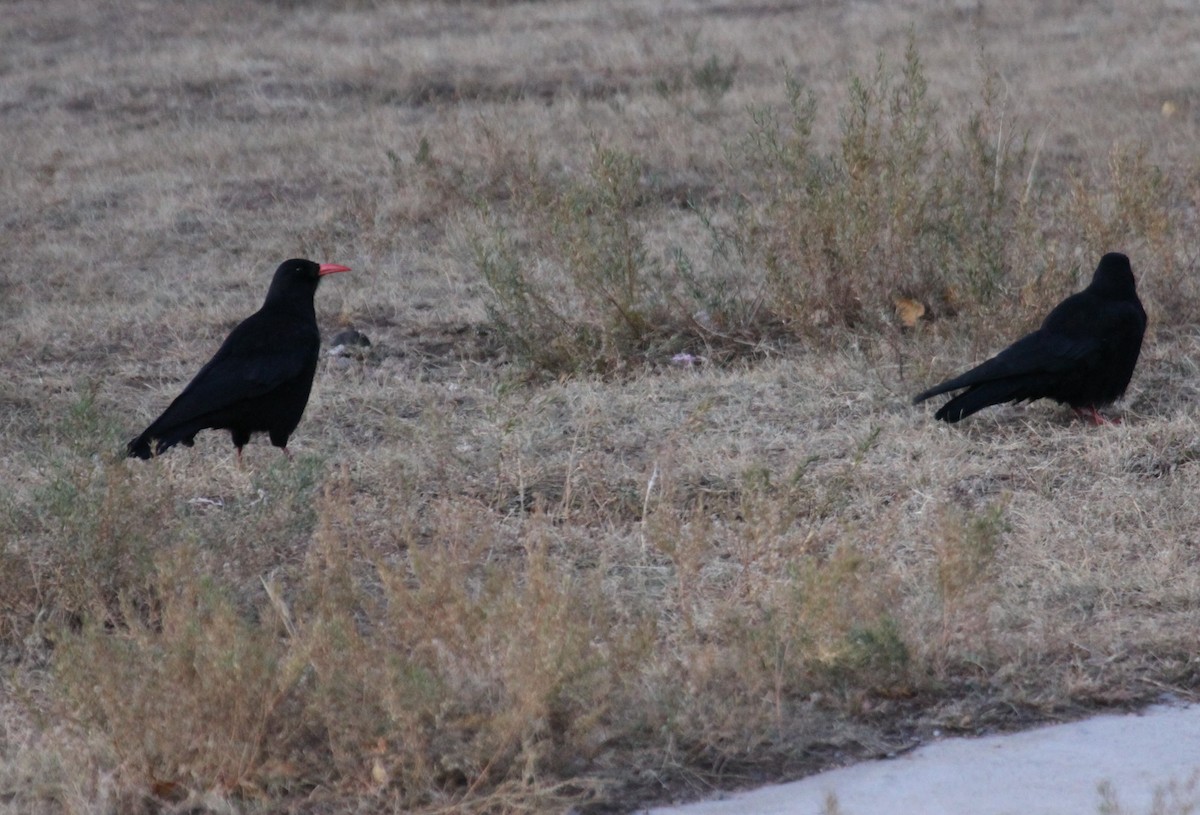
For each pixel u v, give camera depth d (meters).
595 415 12.74
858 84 15.34
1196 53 28.48
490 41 32.19
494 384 14.03
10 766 7.42
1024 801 7.11
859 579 8.52
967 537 8.42
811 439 12.02
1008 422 12.58
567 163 21.94
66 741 7.62
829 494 10.34
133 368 15.17
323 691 7.23
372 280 18.08
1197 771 7.14
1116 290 12.31
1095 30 31.48
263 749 7.33
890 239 15.22
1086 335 12.01
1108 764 7.47
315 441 12.73
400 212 20.55
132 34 34.94
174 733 7.23
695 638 8.60
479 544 8.42
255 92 28.69
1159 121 23.50
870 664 8.09
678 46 30.88
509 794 7.02
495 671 7.82
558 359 14.41
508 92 27.91
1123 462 11.35
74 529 9.27
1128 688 8.21
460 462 11.55
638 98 26.66
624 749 7.57
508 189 20.83
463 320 16.27
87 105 28.64
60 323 16.75
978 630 8.50
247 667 7.25
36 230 21.03
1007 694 8.09
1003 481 11.18
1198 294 14.91
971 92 25.61
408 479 11.01
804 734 7.75
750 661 8.00
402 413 13.40
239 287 18.39
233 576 9.38
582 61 30.06
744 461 11.49
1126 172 15.65
